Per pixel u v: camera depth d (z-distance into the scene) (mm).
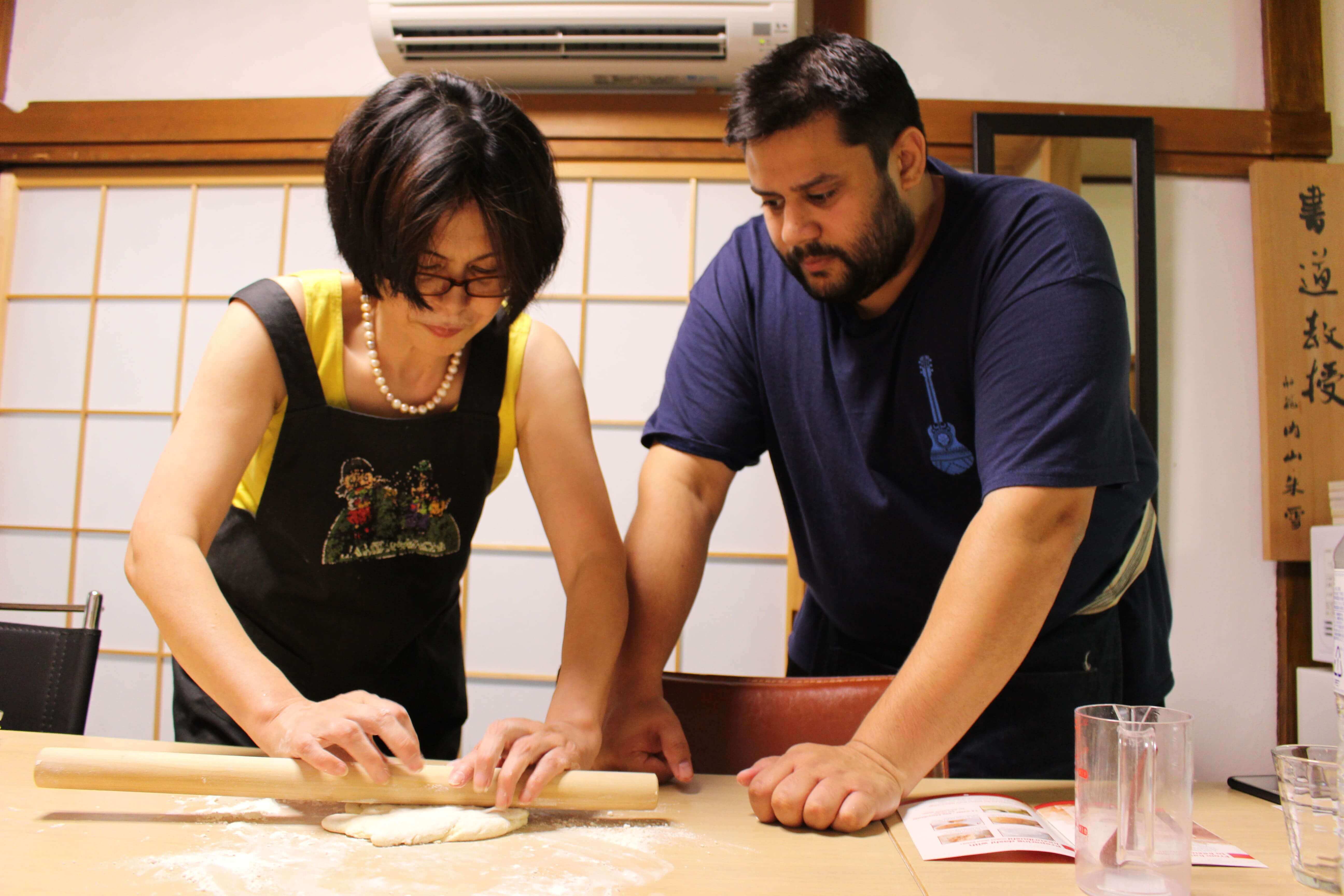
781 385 1208
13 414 2660
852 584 1231
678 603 1073
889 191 987
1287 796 657
